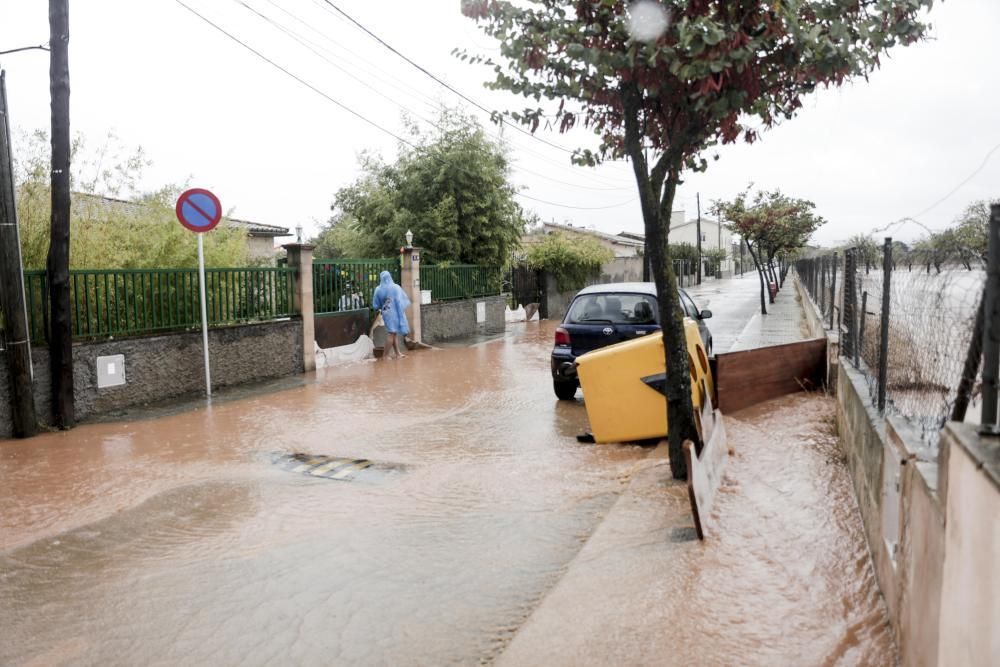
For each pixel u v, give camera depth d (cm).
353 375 1220
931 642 253
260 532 516
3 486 623
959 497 221
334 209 2098
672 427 568
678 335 563
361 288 1466
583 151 603
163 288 1001
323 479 639
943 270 346
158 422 863
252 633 373
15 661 353
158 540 505
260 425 844
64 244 816
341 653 351
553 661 316
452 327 1814
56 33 786
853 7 476
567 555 460
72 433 812
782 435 693
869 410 468
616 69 492
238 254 1196
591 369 705
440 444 748
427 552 471
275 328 1191
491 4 515
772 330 1725
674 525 468
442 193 1898
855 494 514
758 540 437
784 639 324
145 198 1116
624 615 351
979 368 287
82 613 400
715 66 438
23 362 785
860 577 386
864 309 598
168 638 371
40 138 946
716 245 9131
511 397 1004
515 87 541
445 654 346
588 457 677
